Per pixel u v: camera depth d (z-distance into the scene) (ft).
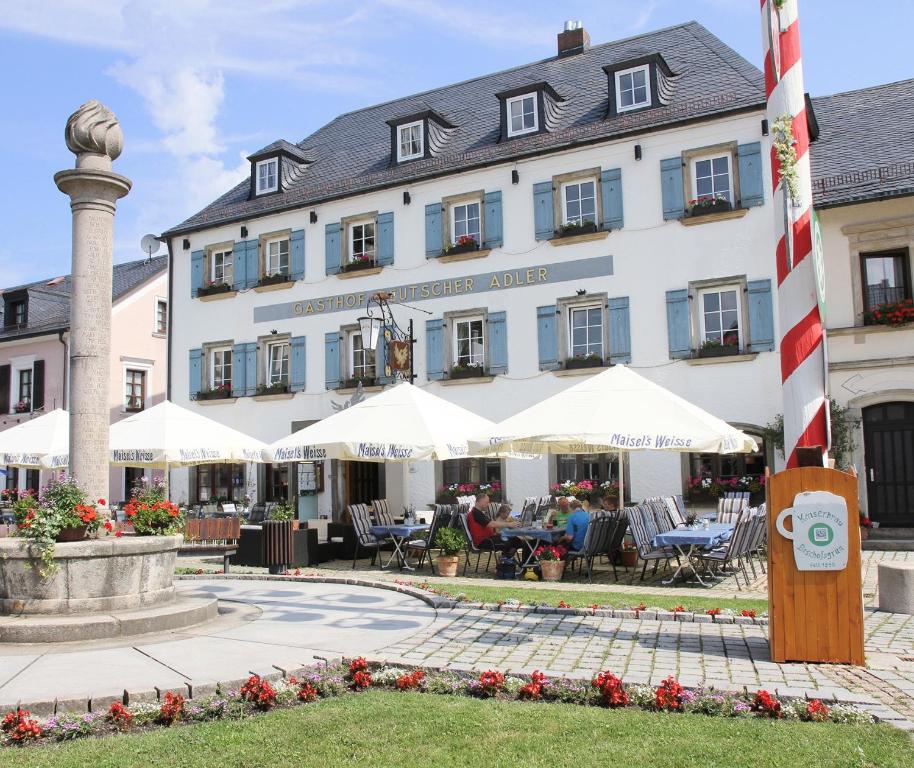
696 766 14.12
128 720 17.06
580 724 16.55
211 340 83.51
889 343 55.62
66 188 29.99
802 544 22.34
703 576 39.86
